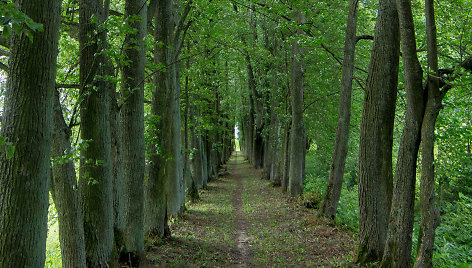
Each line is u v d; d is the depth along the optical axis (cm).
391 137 743
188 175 1864
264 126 2712
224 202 1870
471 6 943
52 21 392
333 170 1223
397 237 610
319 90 1881
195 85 1602
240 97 3312
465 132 930
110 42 663
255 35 2128
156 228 1028
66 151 502
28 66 377
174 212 1357
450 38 1003
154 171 1039
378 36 732
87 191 615
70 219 525
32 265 389
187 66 1628
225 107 2834
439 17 1036
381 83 731
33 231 389
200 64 1489
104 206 627
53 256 1140
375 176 741
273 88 2188
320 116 2028
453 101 884
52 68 400
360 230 765
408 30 580
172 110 1114
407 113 597
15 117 378
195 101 1725
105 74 617
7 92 384
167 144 1075
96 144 607
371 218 743
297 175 1736
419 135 586
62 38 885
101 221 623
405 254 605
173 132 1362
